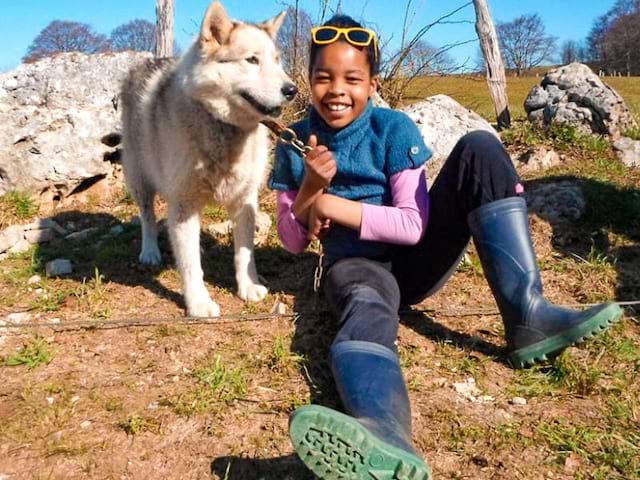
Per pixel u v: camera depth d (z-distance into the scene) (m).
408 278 1.33
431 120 2.36
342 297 1.15
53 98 2.35
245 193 1.58
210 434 1.03
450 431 1.02
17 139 2.24
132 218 2.25
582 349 1.26
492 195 1.17
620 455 0.96
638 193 2.01
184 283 1.52
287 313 1.47
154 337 1.36
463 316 1.42
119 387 1.17
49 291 1.65
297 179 1.30
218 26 1.52
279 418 1.07
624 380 1.16
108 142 2.41
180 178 1.50
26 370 1.25
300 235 1.30
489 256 1.18
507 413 1.07
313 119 1.27
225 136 1.49
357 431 0.77
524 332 1.16
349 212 1.18
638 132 2.56
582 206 1.92
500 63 2.85
